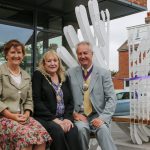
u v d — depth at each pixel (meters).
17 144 3.34
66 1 8.28
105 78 4.18
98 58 5.32
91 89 4.16
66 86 4.10
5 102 3.68
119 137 7.05
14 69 3.83
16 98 3.70
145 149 5.62
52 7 8.94
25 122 3.59
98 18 5.63
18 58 3.81
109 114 4.04
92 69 4.23
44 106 3.84
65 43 9.60
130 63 6.06
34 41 8.97
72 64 5.74
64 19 9.65
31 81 3.97
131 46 6.08
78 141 3.76
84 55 4.18
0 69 3.76
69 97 4.07
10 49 3.79
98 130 3.89
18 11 8.70
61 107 3.95
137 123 5.89
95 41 5.68
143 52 5.92
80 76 4.24
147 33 5.87
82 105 4.18
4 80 3.69
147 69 5.84
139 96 5.84
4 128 3.49
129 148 5.79
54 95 3.93
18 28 8.73
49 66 4.00
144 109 5.78
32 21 8.96
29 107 3.77
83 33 5.71
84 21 5.67
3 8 8.44
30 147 3.39
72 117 4.01
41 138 3.40
